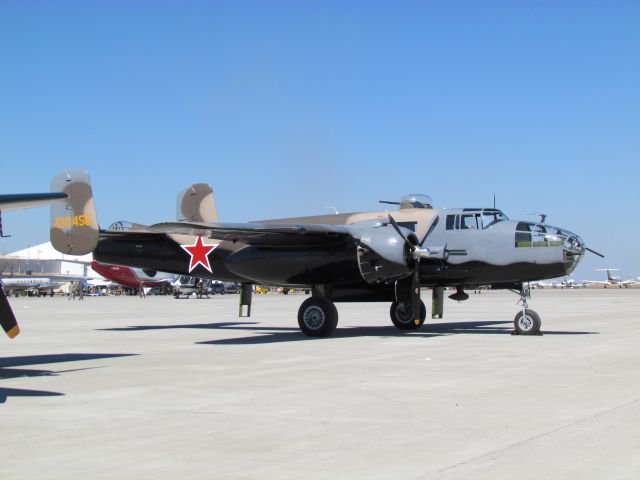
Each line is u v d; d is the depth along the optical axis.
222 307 43.34
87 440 7.14
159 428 7.66
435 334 19.52
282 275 19.20
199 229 17.42
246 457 6.46
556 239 18.08
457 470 5.97
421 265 19.28
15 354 15.20
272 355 14.60
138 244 22.44
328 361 13.42
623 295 71.38
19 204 10.64
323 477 5.83
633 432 7.25
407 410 8.53
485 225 18.95
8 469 6.11
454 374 11.48
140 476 5.89
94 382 10.94
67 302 56.47
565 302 47.75
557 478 5.72
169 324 26.03
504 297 66.69
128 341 18.50
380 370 12.05
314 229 17.50
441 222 19.38
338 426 7.70
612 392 9.63
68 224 20.17
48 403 9.15
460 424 7.73
